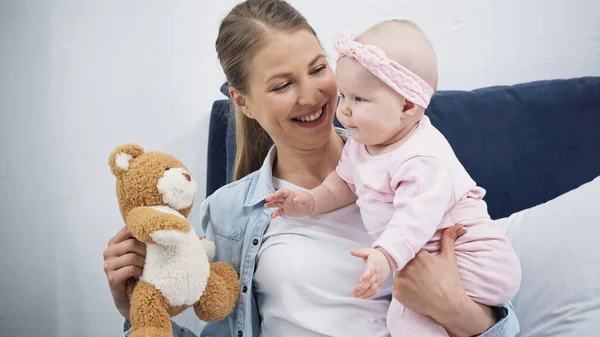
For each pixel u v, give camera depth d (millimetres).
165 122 1739
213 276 1099
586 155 1536
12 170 1705
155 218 959
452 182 950
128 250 1043
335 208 1151
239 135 1380
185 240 981
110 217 1735
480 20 1738
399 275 978
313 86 1091
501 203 1521
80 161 1720
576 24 1740
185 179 1038
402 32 968
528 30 1743
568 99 1561
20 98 1690
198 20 1724
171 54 1728
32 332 1758
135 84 1724
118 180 1050
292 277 1121
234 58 1129
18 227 1722
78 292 1752
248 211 1231
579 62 1759
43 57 1688
